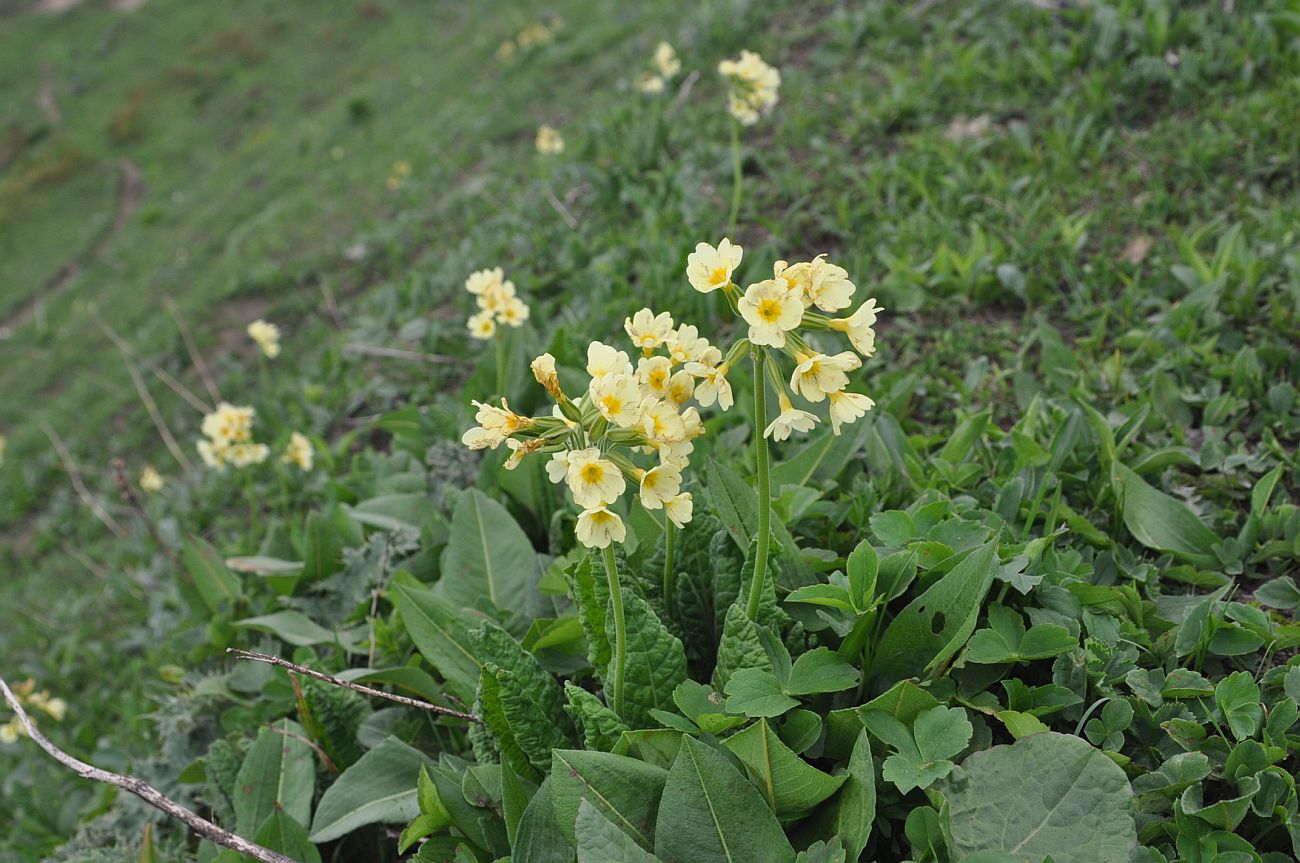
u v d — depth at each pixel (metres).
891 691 2.16
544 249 6.71
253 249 11.74
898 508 3.27
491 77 13.70
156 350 10.64
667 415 1.86
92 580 7.96
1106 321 4.20
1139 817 2.12
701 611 2.70
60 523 9.28
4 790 6.16
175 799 3.73
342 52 22.34
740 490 2.62
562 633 2.80
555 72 11.45
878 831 2.26
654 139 6.91
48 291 17.20
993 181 5.18
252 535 5.46
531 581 3.29
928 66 6.38
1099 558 2.86
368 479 4.93
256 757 3.05
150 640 5.93
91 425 10.12
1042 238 4.54
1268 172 4.63
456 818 2.51
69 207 20.77
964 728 2.06
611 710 2.27
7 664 7.48
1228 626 2.47
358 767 2.83
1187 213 4.62
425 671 3.33
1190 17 5.56
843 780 2.10
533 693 2.45
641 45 10.45
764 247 4.86
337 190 12.67
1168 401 3.59
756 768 2.11
